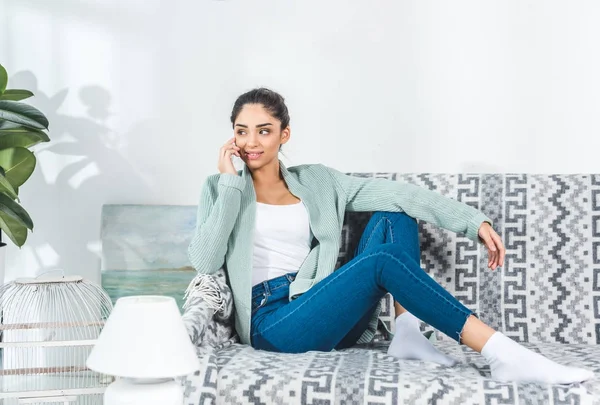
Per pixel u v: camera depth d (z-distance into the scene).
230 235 2.15
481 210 2.32
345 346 2.13
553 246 2.27
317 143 2.83
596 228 2.26
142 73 2.89
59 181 2.93
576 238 2.26
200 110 2.87
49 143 2.92
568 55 2.69
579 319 2.23
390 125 2.79
